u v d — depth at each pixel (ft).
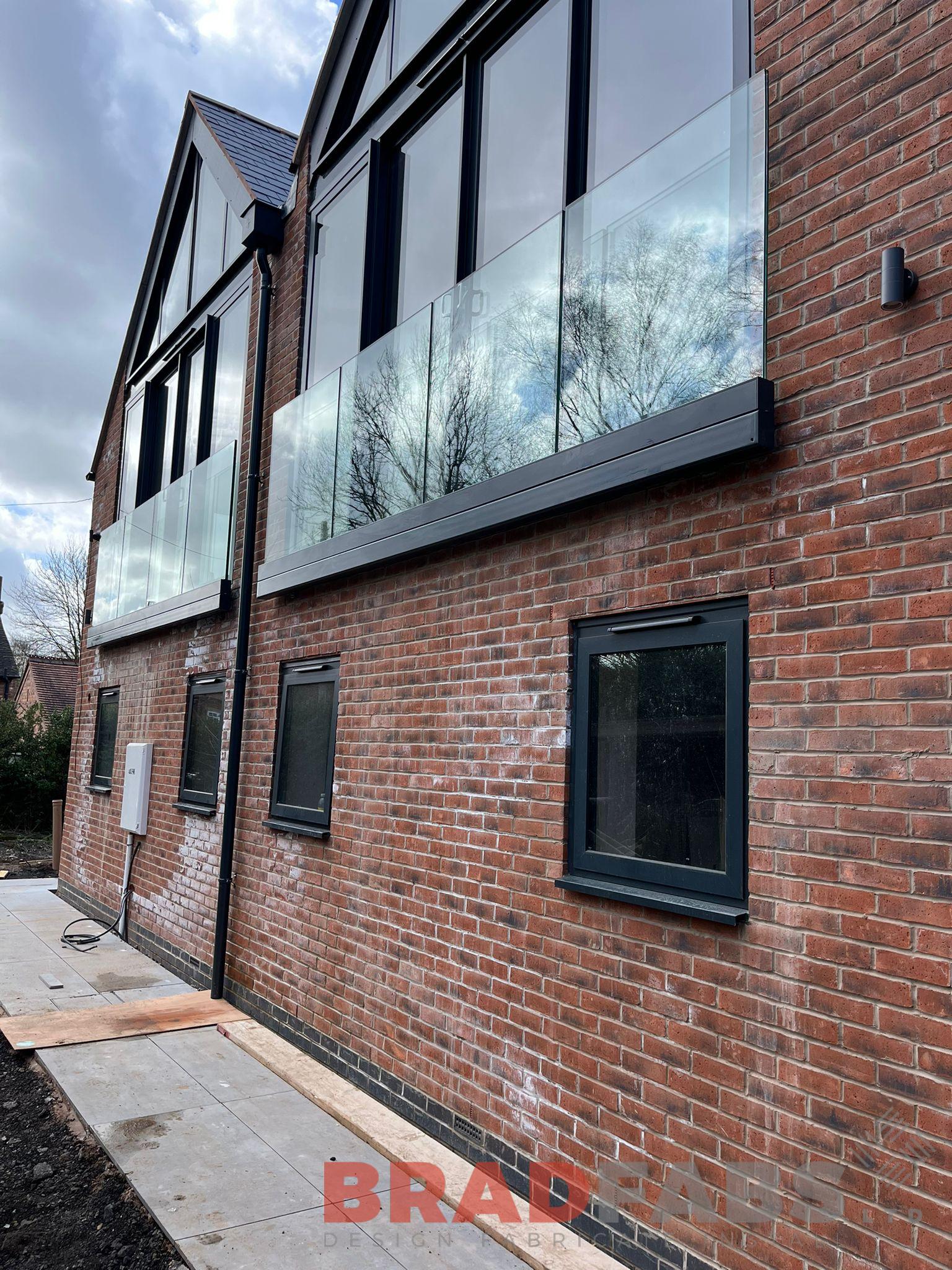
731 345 10.88
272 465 23.26
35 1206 12.67
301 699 20.84
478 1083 13.75
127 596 33.81
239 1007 21.63
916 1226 8.09
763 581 10.18
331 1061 17.69
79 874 35.37
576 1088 11.97
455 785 15.07
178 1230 11.61
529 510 13.33
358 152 21.20
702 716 11.04
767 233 10.55
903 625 8.76
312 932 18.94
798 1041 9.27
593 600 12.60
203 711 26.40
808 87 10.27
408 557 16.81
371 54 21.83
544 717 13.33
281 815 20.86
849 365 9.52
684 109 12.87
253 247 24.81
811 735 9.45
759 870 9.82
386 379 18.37
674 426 11.01
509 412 14.70
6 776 58.70
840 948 8.96
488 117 17.28
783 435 10.11
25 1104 16.21
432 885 15.38
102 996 22.76
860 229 9.55
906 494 8.87
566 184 14.65
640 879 11.47
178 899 25.99
